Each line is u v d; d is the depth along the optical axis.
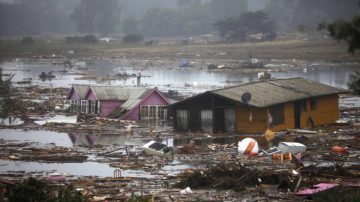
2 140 77.31
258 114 78.94
